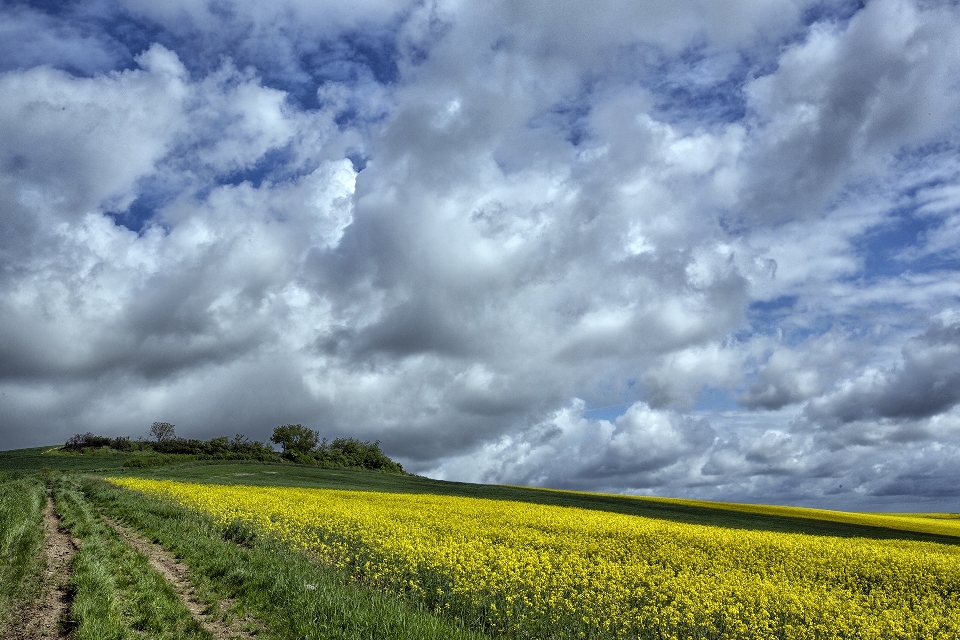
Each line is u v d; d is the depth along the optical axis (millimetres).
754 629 13195
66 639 8836
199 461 78688
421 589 13508
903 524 51844
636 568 17953
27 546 13922
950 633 14438
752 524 43188
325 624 9828
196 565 13656
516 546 20859
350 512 25828
